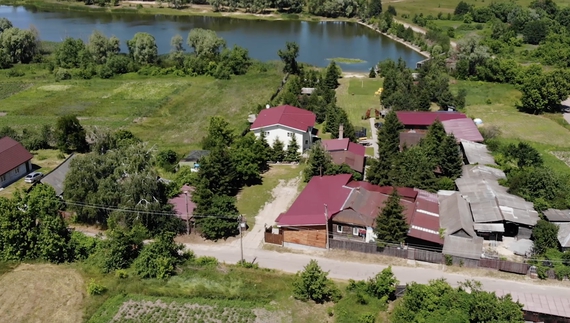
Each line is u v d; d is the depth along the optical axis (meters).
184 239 57.72
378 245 54.09
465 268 52.12
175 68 131.12
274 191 68.81
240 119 96.81
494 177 66.88
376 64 142.62
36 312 46.28
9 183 71.12
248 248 56.06
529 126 94.12
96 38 135.75
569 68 128.88
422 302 43.75
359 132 88.25
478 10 183.38
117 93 114.81
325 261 53.53
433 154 70.62
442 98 102.94
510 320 40.53
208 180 62.16
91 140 78.25
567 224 55.09
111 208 57.25
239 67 130.00
